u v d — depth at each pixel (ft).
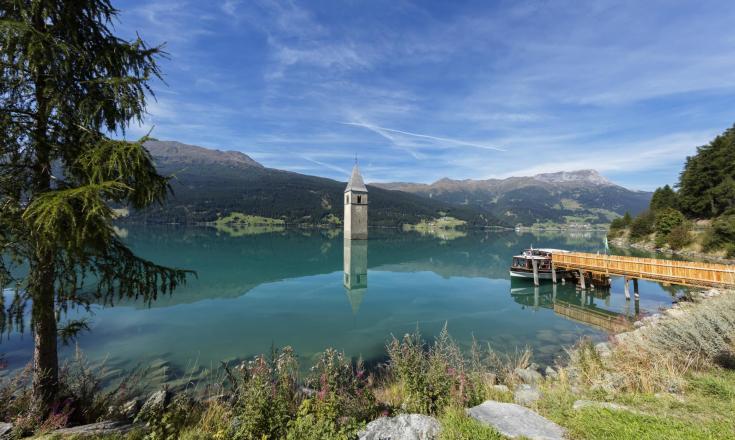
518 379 33.58
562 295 95.50
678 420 17.84
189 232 421.18
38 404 18.92
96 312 70.18
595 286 105.19
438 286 109.60
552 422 18.10
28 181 16.87
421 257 198.80
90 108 17.44
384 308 80.28
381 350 52.03
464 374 25.11
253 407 17.28
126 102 17.74
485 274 136.05
